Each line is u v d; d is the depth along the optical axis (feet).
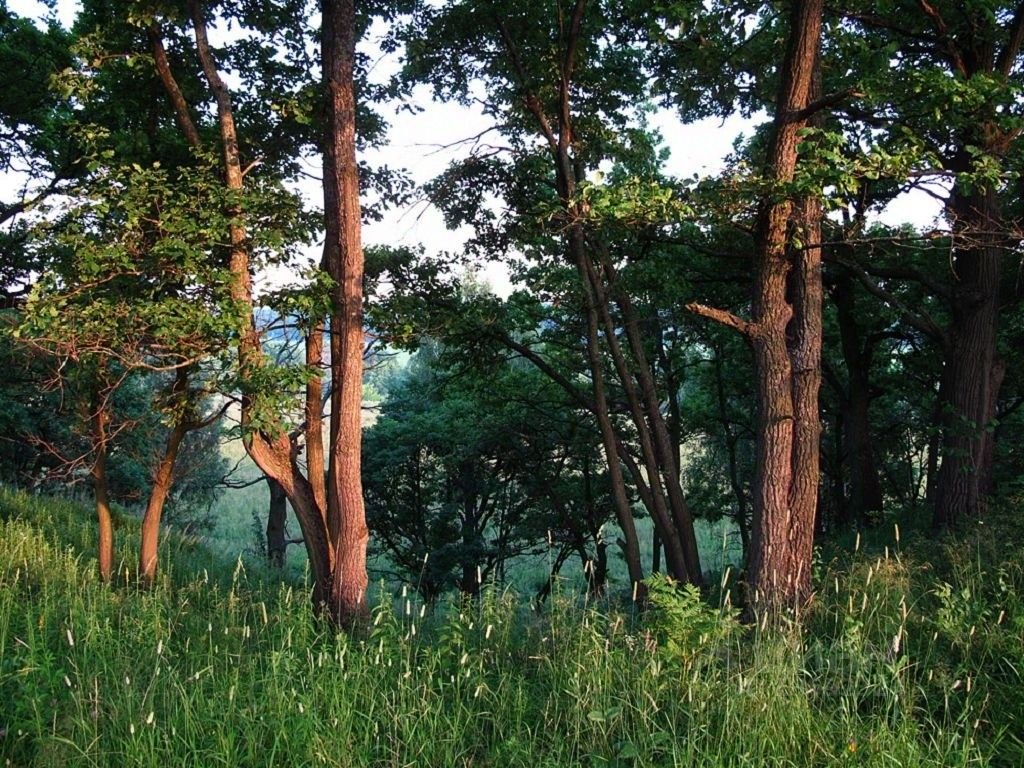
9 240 47.34
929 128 30.86
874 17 37.93
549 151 45.73
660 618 21.26
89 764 14.99
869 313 53.93
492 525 88.28
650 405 43.09
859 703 18.19
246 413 29.09
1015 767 15.48
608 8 42.37
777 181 26.66
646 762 15.57
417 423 82.69
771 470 27.55
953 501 35.68
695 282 47.06
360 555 29.27
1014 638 19.30
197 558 46.91
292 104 31.86
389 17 40.19
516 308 46.83
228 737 15.81
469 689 19.67
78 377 30.60
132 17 30.99
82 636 21.80
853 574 26.40
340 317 30.40
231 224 28.25
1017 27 35.32
